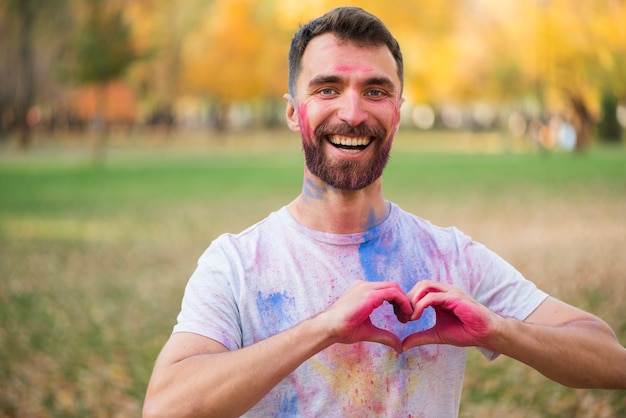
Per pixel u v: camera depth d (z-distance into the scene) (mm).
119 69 31625
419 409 1826
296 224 1918
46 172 26172
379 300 1658
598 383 1811
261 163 30188
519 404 5168
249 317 1837
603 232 11773
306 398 1795
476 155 33094
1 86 37562
